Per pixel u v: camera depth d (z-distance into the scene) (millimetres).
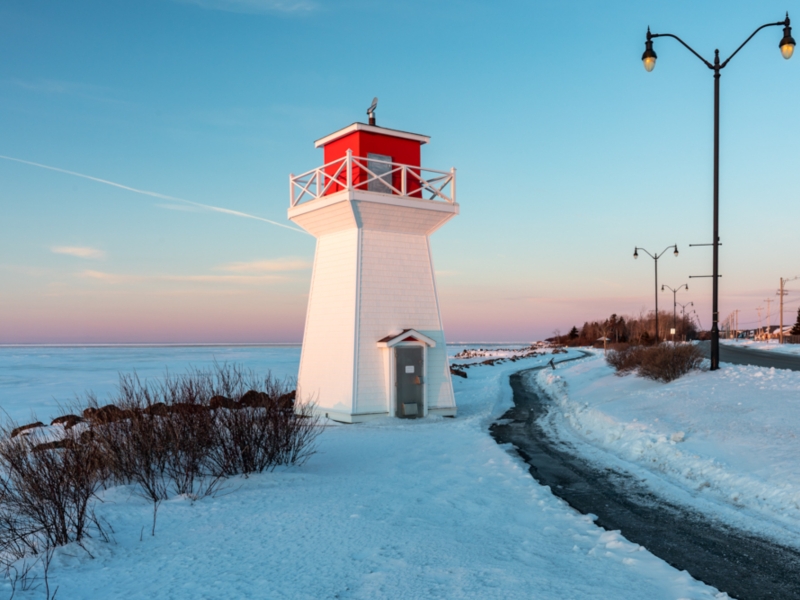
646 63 19188
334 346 20969
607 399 21906
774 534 7848
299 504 9031
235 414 11273
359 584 5945
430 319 21469
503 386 33281
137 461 10195
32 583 6125
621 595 5734
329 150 22328
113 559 6840
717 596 5789
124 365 69688
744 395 16094
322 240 22109
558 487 10648
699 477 10688
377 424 19219
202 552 6941
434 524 8086
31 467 8328
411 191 21516
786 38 18141
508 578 6102
